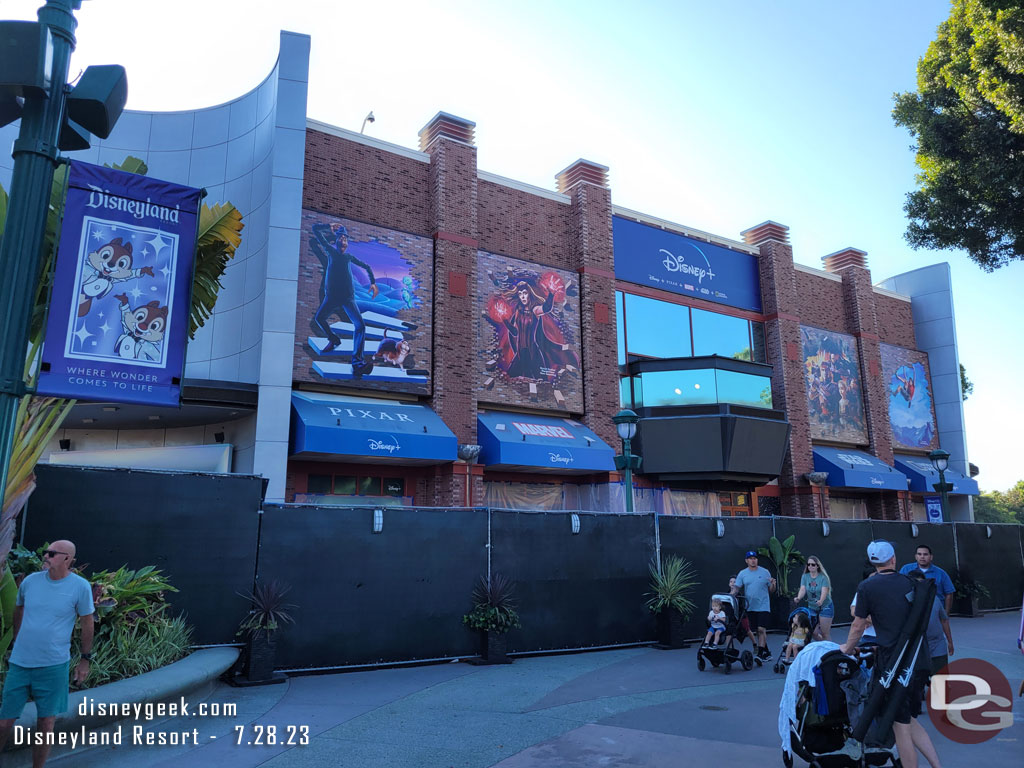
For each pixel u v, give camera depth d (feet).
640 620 42.68
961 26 65.00
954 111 66.59
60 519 26.66
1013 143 63.05
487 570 37.27
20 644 16.72
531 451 62.18
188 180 65.36
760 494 82.38
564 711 25.36
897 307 106.83
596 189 75.82
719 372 74.59
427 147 69.77
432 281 64.18
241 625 29.63
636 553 43.42
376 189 63.21
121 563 27.58
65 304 19.12
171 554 28.76
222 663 26.40
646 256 79.77
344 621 32.78
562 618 39.52
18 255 13.98
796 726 17.94
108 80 15.74
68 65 15.38
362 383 58.65
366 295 60.13
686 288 82.17
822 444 90.79
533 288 70.03
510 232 70.74
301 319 56.75
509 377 66.74
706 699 27.63
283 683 29.58
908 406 101.91
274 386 52.29
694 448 72.02
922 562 24.75
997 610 66.85
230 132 66.18
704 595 46.14
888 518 93.40
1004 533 70.33
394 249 62.39
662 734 22.20
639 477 73.41
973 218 68.64
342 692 28.22
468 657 35.88
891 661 16.69
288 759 19.52
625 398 75.10
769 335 87.51
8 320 13.67
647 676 32.68
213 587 29.53
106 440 62.13
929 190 70.44
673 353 80.18
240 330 59.21
